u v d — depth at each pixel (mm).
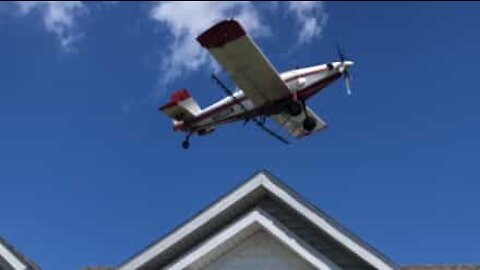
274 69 29797
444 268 15930
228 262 13484
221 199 13445
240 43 28500
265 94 31250
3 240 14023
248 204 13789
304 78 31266
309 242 13422
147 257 13250
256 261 13445
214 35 28203
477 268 15930
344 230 12992
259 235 13586
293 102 31281
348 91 31406
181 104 33469
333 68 31297
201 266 13492
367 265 13062
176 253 13570
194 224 13336
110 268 16406
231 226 13203
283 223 13609
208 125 33281
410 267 15883
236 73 30062
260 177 13508
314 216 13195
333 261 13219
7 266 13984
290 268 13352
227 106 32625
